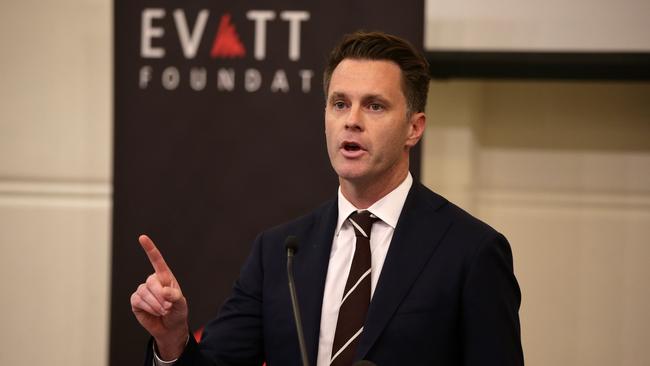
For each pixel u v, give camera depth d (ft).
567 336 36.11
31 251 36.83
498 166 36.78
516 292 17.38
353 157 17.46
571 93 36.55
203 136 31.24
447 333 16.61
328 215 18.62
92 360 36.42
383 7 30.45
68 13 36.94
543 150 36.60
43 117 36.94
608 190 36.24
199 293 31.01
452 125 36.60
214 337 18.26
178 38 31.42
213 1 31.35
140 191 31.14
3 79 37.04
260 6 31.22
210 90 31.27
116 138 31.30
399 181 18.34
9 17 37.04
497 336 16.37
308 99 30.96
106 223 36.65
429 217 17.85
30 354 36.60
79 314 36.52
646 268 35.81
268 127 31.04
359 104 17.42
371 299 17.10
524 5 34.04
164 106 31.27
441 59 34.35
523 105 36.76
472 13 34.30
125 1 31.42
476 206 36.73
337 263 17.95
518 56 33.96
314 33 30.96
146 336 30.81
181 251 31.01
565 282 36.24
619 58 33.53
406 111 17.92
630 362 35.78
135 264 30.99
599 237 36.14
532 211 36.52
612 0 33.63
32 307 36.68
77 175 36.81
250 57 31.22
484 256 16.88
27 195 36.99
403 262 17.16
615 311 35.94
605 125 36.35
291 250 16.92
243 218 30.96
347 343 16.67
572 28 33.83
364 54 17.78
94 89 36.86
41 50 36.96
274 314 17.69
